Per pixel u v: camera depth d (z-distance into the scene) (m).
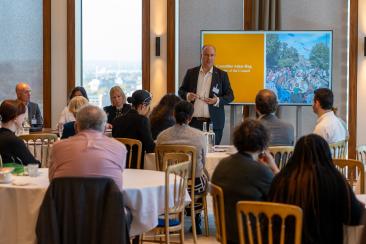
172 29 9.60
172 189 4.56
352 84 9.38
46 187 4.11
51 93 9.84
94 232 3.78
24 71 9.83
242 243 3.05
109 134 7.15
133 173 4.93
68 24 9.76
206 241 5.84
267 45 9.13
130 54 9.84
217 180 3.61
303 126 9.59
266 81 9.15
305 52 9.12
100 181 3.81
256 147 3.58
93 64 9.94
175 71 9.69
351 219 3.05
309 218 3.02
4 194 4.18
